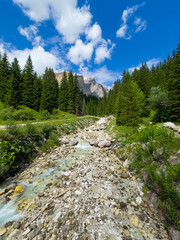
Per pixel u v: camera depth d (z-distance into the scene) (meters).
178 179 5.07
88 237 4.02
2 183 7.66
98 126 30.72
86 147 15.43
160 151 7.05
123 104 21.36
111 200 5.88
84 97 97.06
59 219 4.80
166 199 4.89
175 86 15.52
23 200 6.07
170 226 4.30
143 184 6.83
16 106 32.44
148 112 25.59
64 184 7.30
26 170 9.41
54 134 17.20
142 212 5.23
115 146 13.59
